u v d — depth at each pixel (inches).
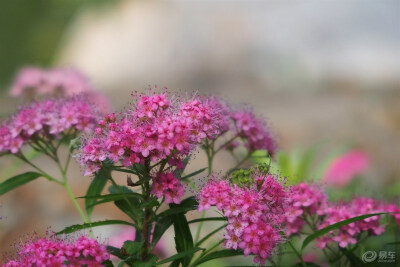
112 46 756.0
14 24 828.6
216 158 402.3
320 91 645.9
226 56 709.3
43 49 817.5
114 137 133.6
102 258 135.6
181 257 140.6
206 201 134.6
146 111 135.0
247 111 175.2
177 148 130.6
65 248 135.3
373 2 709.3
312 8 725.3
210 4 758.5
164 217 147.8
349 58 674.2
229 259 236.4
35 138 175.2
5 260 153.4
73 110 167.3
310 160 256.8
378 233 156.9
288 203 149.9
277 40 707.4
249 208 131.6
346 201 173.9
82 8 816.3
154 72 720.3
